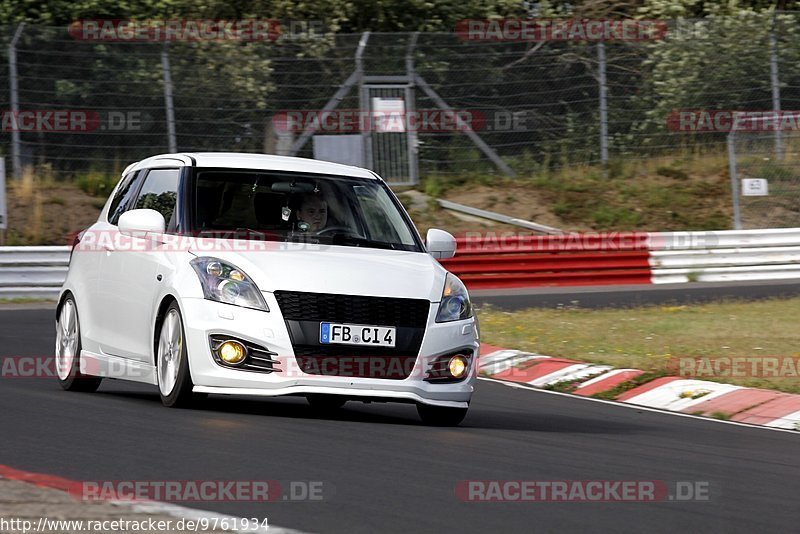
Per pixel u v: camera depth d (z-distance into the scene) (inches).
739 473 850.8
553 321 1967.3
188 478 693.9
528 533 606.9
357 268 994.1
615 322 1956.2
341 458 788.6
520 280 2650.1
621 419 1199.6
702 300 2370.8
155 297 1010.7
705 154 3324.3
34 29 2859.3
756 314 2096.5
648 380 1432.1
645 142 3267.7
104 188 2878.9
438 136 3120.1
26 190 2815.0
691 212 3152.1
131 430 861.8
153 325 1013.8
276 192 1082.7
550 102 3181.6
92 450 777.6
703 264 2787.9
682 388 1380.4
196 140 2915.8
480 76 3129.9
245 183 1082.7
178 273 984.3
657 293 2511.1
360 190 1133.7
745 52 3233.3
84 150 2893.7
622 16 3750.0
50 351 1519.4
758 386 1381.6
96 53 2874.0
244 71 2945.4
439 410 1031.6
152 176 1136.8
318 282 962.1
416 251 1099.9
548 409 1254.3
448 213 3038.9
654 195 3196.4
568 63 3198.8
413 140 3080.7
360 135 3026.6
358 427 958.4
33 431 852.6
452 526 612.4
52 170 2883.9
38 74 2859.3
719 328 1878.7
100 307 1116.5
